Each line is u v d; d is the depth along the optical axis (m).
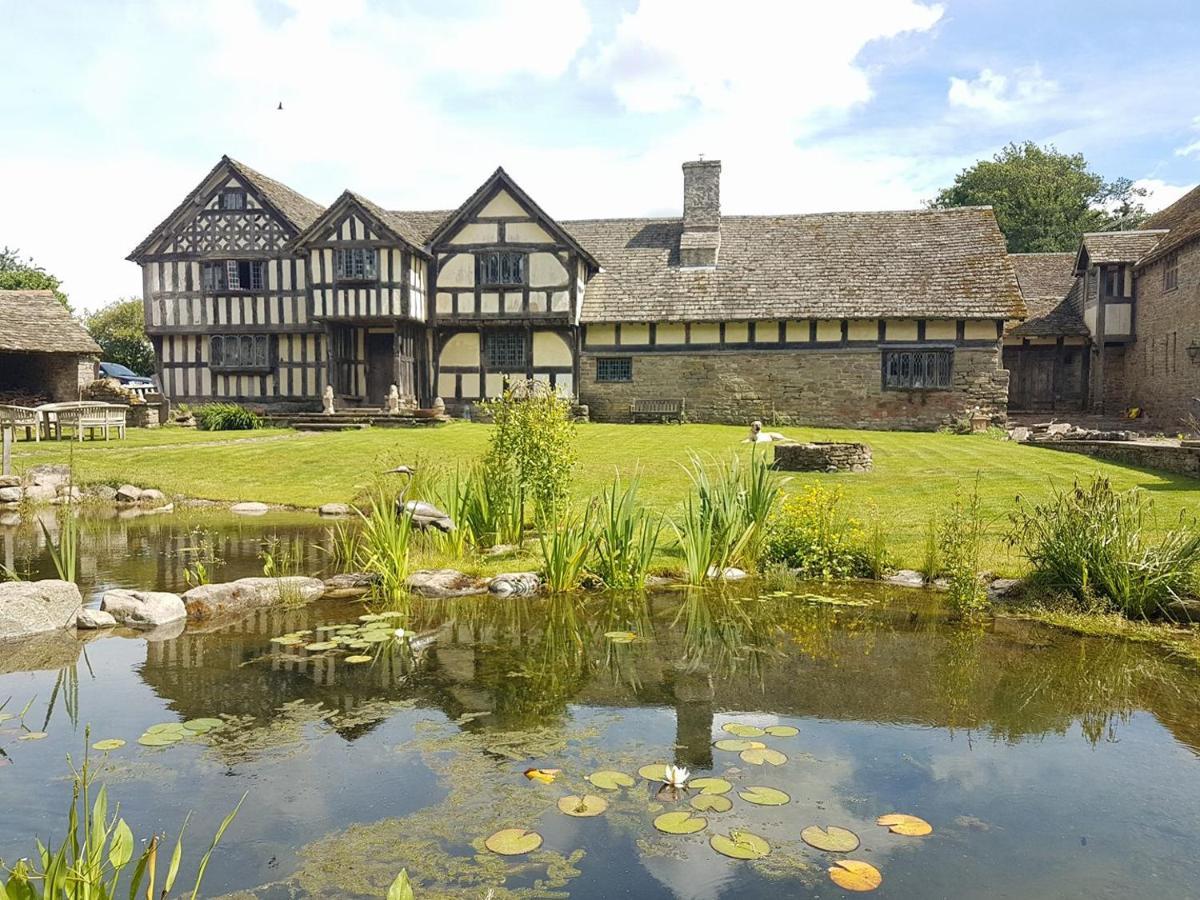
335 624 6.12
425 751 3.94
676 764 3.82
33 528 10.14
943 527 8.10
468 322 24.17
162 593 6.43
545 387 9.35
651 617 6.37
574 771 3.74
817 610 6.55
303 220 26.44
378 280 23.34
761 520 8.02
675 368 23.80
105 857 2.95
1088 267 27.50
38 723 4.24
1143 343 25.84
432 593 7.02
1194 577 6.49
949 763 3.87
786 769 3.78
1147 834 3.26
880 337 22.81
